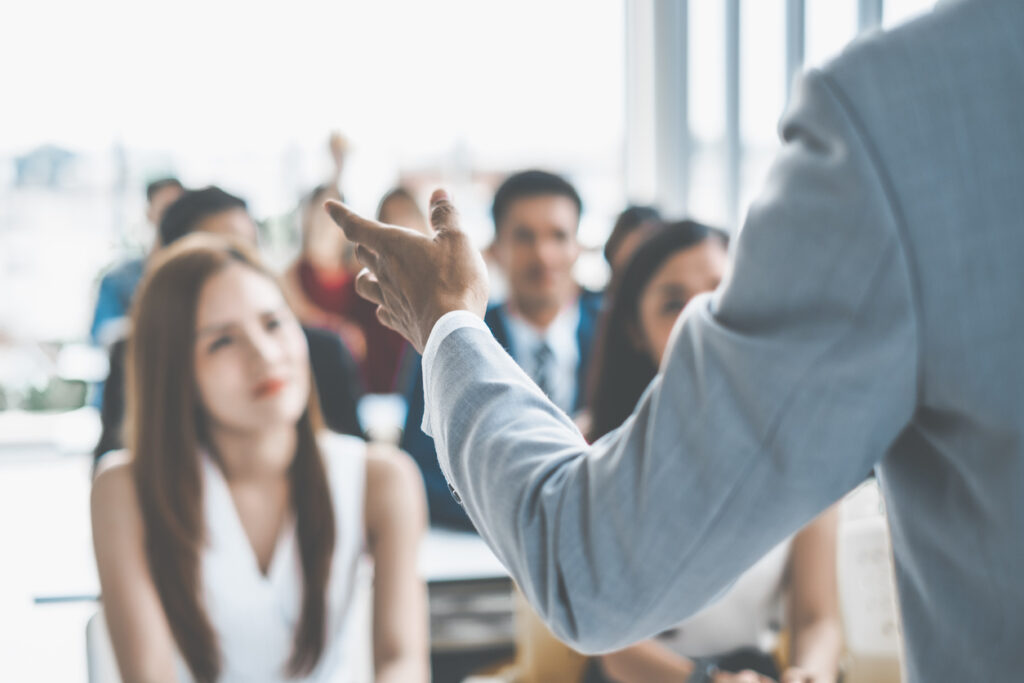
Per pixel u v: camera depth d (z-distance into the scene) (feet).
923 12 1.52
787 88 9.97
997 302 1.38
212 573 4.24
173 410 4.17
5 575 8.11
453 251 2.04
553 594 1.65
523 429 1.75
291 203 13.34
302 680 4.35
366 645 4.74
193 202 7.86
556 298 8.31
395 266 2.08
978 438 1.44
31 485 11.51
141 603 4.17
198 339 4.13
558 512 1.64
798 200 1.46
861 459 1.48
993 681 1.47
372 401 10.55
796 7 9.72
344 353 7.54
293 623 4.34
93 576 6.70
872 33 1.53
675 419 1.55
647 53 12.75
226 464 4.28
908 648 1.63
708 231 5.10
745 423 1.48
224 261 4.25
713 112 11.56
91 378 12.12
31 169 13.29
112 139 13.26
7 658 8.19
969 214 1.38
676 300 5.00
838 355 1.41
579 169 13.17
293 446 4.37
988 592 1.48
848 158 1.41
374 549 4.62
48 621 9.00
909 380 1.44
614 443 1.65
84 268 13.65
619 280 5.22
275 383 4.17
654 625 1.64
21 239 13.47
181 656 4.25
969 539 1.49
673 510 1.53
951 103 1.41
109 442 6.84
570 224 8.30
